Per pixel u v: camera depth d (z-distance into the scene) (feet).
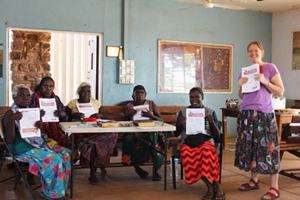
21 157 9.09
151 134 12.10
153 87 19.88
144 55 19.56
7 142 8.96
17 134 9.39
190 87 20.77
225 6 21.22
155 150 11.37
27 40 20.68
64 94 24.30
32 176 10.81
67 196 9.57
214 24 21.33
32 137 9.44
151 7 19.60
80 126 9.72
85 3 18.01
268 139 9.76
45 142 9.88
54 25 17.42
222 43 21.65
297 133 12.32
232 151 17.34
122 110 14.74
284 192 10.46
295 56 21.38
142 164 11.74
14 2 16.62
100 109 13.20
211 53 21.27
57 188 9.07
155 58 19.84
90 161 11.14
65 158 9.43
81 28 18.01
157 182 11.52
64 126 9.76
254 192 10.46
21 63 20.59
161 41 19.85
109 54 18.70
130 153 11.68
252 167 10.02
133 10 19.16
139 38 19.40
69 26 17.74
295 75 21.44
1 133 8.86
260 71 10.21
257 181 10.84
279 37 22.66
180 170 13.24
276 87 9.70
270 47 23.26
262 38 22.95
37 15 17.06
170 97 20.33
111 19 18.65
